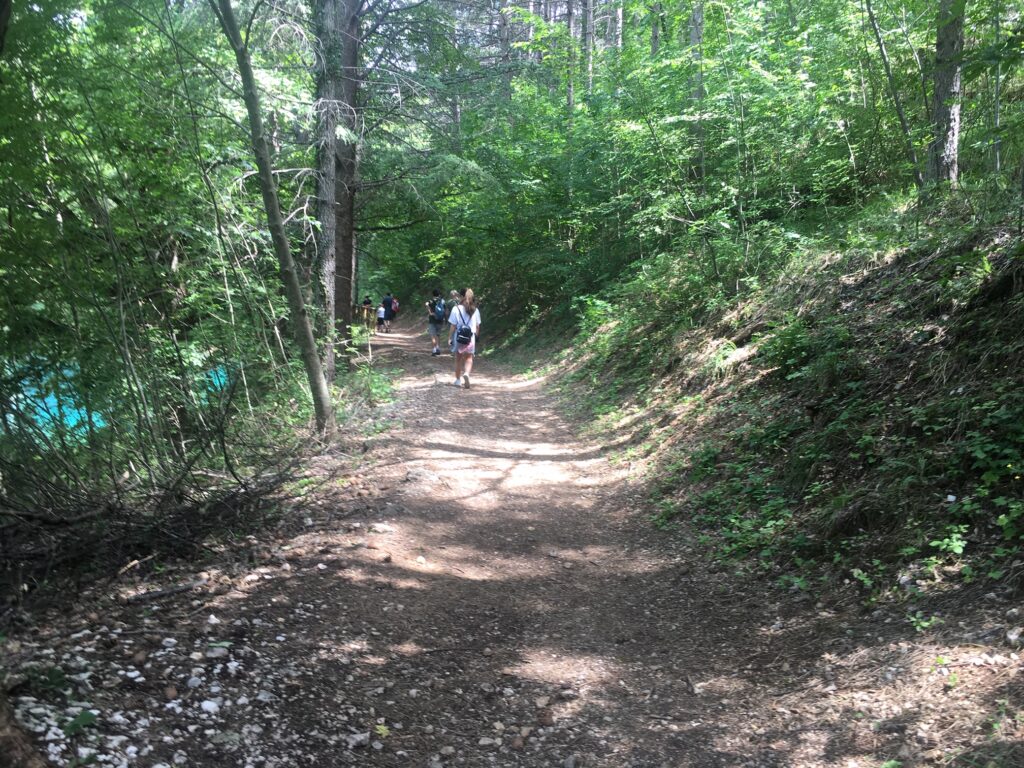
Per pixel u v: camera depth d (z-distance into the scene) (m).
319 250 11.75
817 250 9.27
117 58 6.24
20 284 5.39
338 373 14.47
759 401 7.44
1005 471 4.23
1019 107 9.20
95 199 5.90
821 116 11.27
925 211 8.31
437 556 5.60
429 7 14.43
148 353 6.28
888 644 3.62
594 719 3.54
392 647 4.12
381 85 13.23
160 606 4.26
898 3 10.10
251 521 5.81
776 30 13.68
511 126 19.88
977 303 5.83
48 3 5.07
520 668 4.05
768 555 5.06
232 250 8.15
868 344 6.65
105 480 5.72
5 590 4.33
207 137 7.96
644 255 15.61
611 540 6.27
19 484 5.01
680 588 5.09
